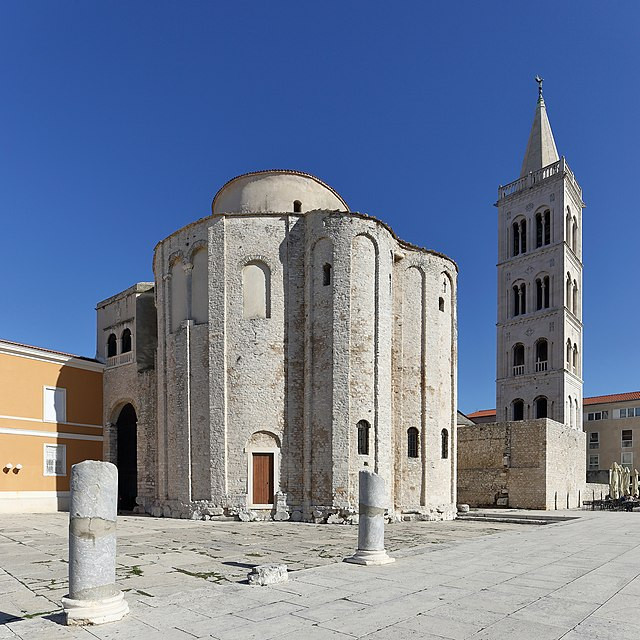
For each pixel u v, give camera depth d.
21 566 16.30
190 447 31.53
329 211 31.55
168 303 34.72
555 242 66.38
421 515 32.94
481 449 44.38
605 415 87.81
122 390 40.22
